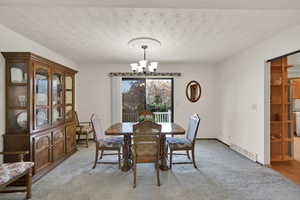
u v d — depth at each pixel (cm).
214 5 158
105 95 497
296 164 318
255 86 329
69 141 364
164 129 299
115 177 267
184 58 438
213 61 473
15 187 233
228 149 411
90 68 495
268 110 305
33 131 254
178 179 259
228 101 436
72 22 235
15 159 244
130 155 308
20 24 240
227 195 216
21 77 249
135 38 294
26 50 292
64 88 350
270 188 233
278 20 227
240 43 320
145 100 509
